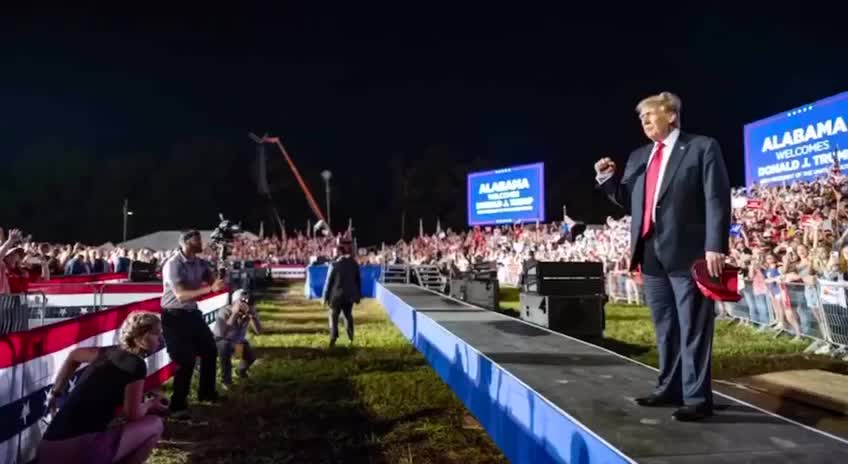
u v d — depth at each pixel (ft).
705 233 11.33
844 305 28.53
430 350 26.91
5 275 26.05
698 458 9.41
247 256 124.57
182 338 20.30
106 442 12.15
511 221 109.70
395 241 209.46
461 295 57.47
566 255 78.33
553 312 35.37
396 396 23.08
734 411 11.94
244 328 25.68
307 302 68.49
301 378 26.32
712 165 10.91
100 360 12.72
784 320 34.88
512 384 14.79
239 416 20.43
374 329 43.04
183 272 20.20
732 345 32.12
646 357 30.07
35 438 14.64
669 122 11.62
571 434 11.30
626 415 11.69
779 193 58.95
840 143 57.11
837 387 19.57
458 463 16.14
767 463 9.24
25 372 14.19
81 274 53.01
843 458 9.48
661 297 12.19
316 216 215.31
